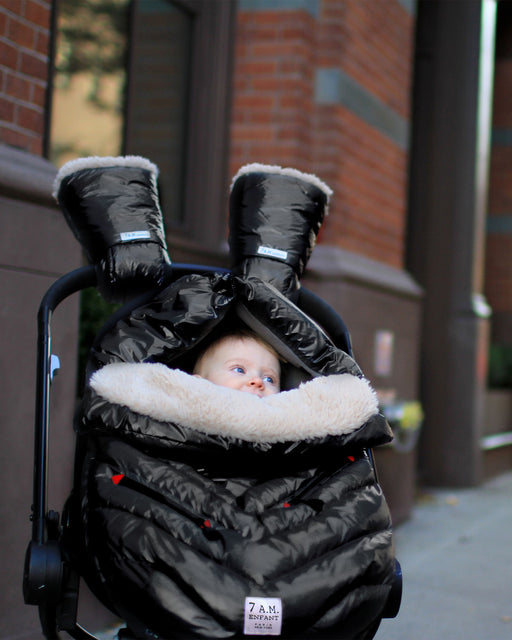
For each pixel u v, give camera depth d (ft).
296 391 7.80
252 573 6.57
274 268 9.57
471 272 29.81
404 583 17.48
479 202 30.32
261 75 20.02
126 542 6.75
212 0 19.34
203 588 6.48
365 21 21.70
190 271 9.40
